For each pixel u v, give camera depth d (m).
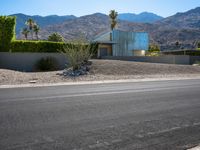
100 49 47.38
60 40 78.69
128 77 20.95
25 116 7.03
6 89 13.20
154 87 14.31
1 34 29.98
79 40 24.48
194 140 5.31
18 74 19.84
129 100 9.84
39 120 6.62
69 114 7.32
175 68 27.59
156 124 6.41
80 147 4.76
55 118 6.84
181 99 10.26
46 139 5.16
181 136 5.54
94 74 21.97
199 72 27.27
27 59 28.88
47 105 8.66
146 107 8.52
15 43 31.20
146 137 5.41
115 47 48.62
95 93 11.66
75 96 10.70
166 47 146.75
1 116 7.01
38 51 32.81
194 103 9.39
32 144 4.87
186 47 154.50
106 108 8.23
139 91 12.52
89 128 5.96
